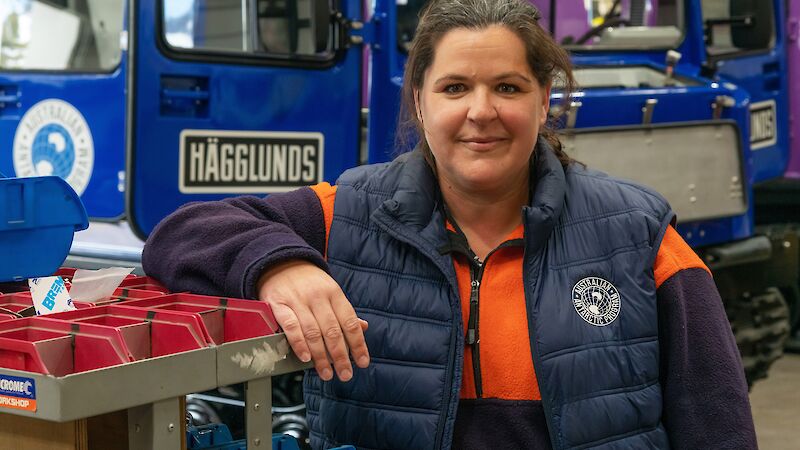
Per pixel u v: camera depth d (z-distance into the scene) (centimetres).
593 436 174
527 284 178
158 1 346
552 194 178
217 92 357
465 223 184
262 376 143
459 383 174
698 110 461
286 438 160
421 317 177
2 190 160
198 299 159
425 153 187
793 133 573
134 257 348
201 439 161
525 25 174
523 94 174
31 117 369
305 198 190
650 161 441
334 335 151
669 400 182
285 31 375
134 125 344
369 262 182
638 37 493
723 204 467
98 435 143
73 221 168
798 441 521
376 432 177
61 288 161
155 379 128
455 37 173
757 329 508
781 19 538
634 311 178
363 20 388
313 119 377
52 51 367
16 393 124
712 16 525
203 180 356
